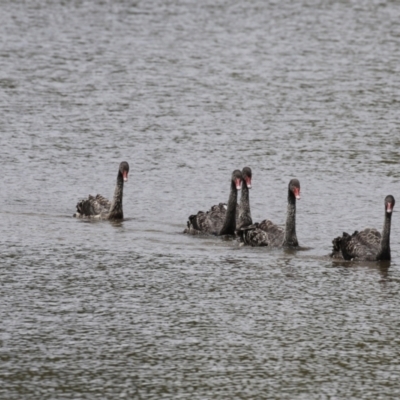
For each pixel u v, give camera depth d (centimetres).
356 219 3016
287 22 6425
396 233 2902
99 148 3741
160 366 2016
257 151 3731
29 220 2964
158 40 5825
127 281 2461
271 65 5256
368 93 4678
